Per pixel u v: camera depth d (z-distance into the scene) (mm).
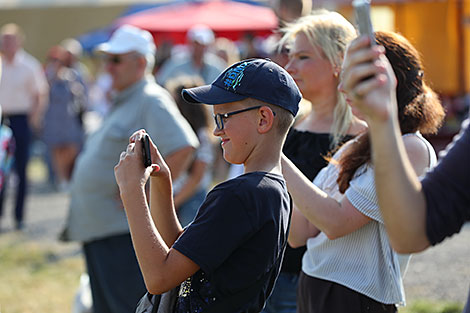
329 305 5352
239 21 30266
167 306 4309
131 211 4184
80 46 33406
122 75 8453
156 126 8289
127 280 8320
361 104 2928
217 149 21688
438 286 11156
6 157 9484
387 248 5188
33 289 11977
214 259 3984
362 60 2877
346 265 5273
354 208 5020
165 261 4066
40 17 36406
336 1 18484
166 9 32219
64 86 23422
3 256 14266
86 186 8328
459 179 3264
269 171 4332
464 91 22656
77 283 12359
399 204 3104
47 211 19500
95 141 8539
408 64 5012
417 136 5074
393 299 5234
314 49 6141
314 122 6434
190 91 4367
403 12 22344
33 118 18109
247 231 4023
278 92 4332
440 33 22453
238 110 4316
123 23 30984
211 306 4125
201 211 4141
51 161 23906
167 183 4562
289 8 9039
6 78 17750
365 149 5012
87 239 8414
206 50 20391
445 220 3217
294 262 6422
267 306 6586
